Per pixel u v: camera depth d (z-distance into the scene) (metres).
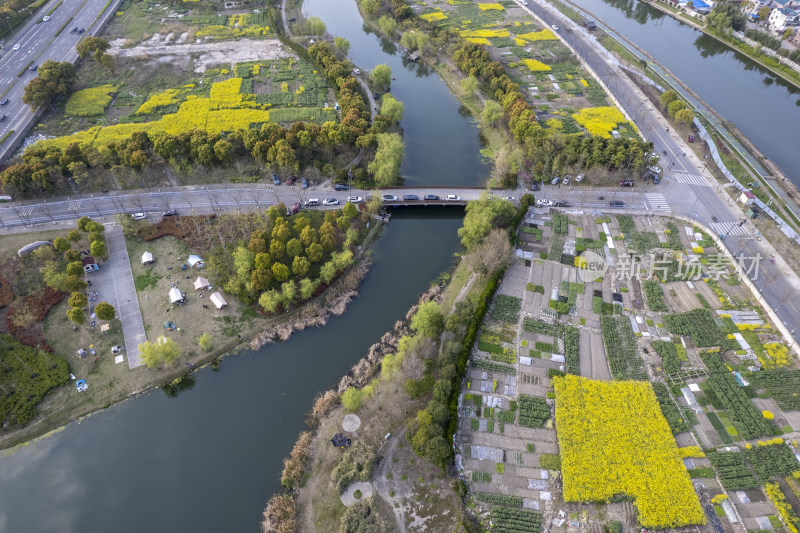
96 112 183.75
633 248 136.88
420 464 93.19
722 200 152.50
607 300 123.38
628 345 112.94
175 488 92.12
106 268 128.75
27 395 102.56
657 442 95.19
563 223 144.00
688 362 109.50
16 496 90.94
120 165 151.38
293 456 94.88
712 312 119.81
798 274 128.62
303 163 161.25
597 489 88.75
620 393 103.00
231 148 157.25
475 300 123.56
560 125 184.00
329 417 101.12
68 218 141.25
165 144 152.88
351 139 162.12
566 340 113.75
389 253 140.75
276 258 127.12
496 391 104.31
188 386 108.31
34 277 124.25
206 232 138.38
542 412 100.50
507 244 126.62
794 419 99.62
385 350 114.19
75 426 100.31
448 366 101.88
